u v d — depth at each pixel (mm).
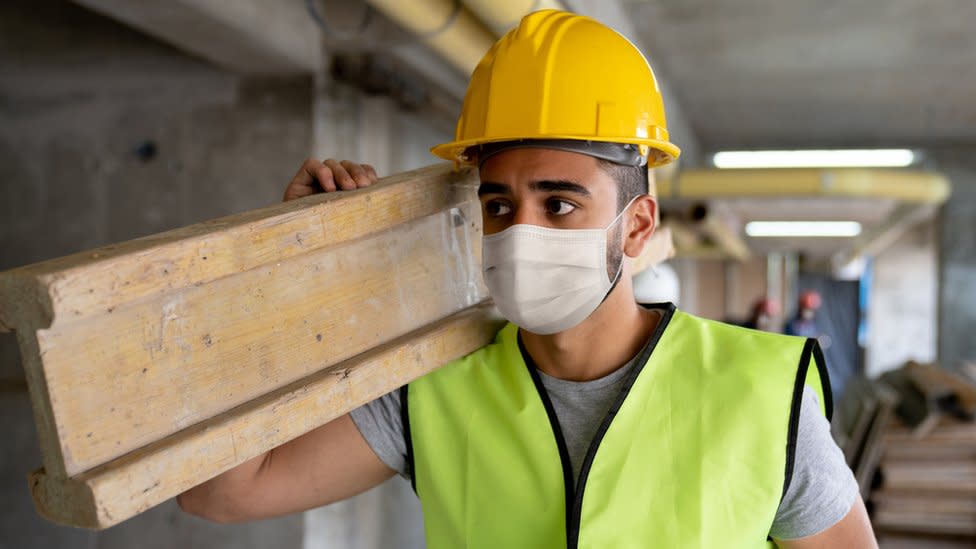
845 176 5719
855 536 997
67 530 3705
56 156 3760
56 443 651
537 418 1058
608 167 1011
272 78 3467
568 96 1016
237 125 3508
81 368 664
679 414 1020
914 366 5820
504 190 1017
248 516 1079
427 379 1136
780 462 977
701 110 7816
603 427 1021
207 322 775
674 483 984
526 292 992
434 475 1085
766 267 13562
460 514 1064
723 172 5754
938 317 10188
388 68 3617
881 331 10891
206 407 775
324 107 3475
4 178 3828
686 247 8453
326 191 1009
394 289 1033
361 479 1132
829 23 5125
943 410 4527
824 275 13453
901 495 4512
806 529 991
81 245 3746
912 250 10719
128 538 3559
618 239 1032
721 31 5297
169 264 708
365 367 938
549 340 1080
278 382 856
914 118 8109
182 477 720
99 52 3627
